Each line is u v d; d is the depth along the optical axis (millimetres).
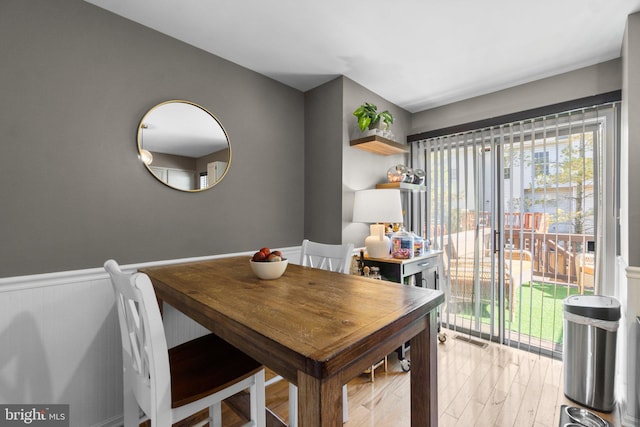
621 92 2068
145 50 1801
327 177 2586
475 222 2748
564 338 1907
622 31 1854
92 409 1586
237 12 1703
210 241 2102
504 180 2600
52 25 1480
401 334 887
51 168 1473
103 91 1637
